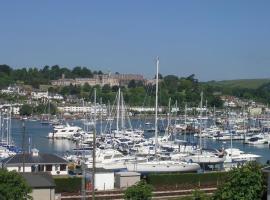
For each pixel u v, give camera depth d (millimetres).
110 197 85188
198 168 118188
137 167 115062
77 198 84000
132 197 71250
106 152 133625
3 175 65375
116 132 198500
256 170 58156
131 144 169625
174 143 173250
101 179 95250
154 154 135875
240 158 145250
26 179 76312
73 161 125500
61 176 97562
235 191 57062
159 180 98875
